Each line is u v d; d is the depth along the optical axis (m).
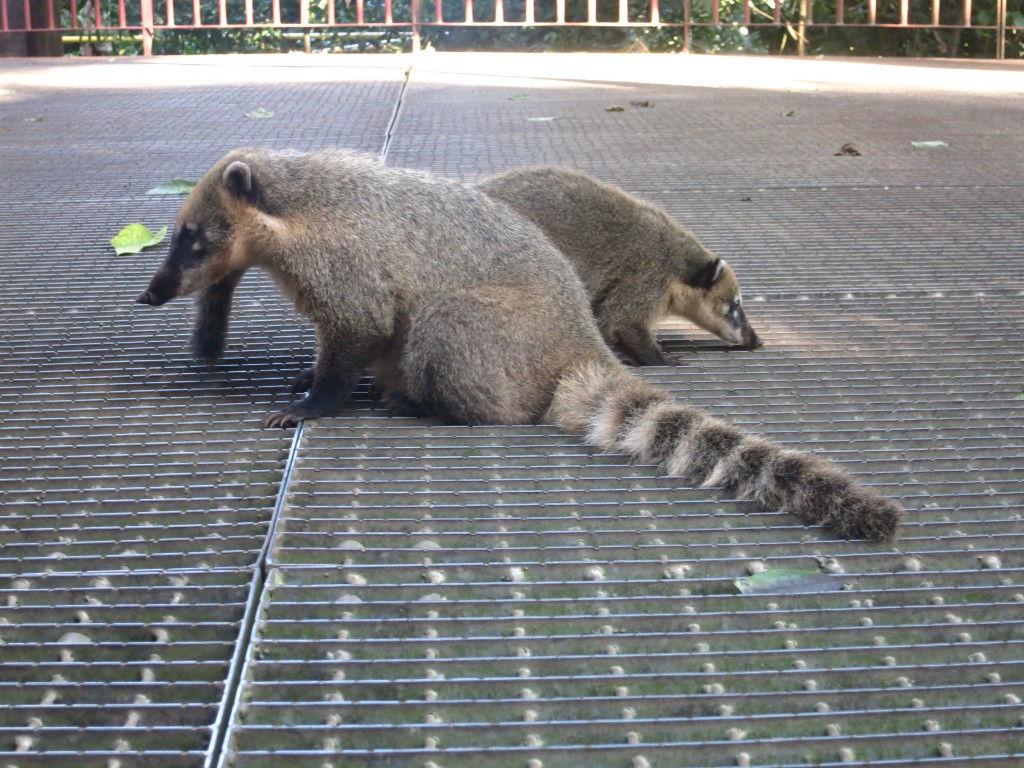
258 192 1.89
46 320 2.10
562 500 1.68
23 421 1.82
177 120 3.40
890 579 1.57
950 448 1.78
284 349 2.05
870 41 6.78
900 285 2.28
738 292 2.17
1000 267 2.35
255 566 1.56
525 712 1.42
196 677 1.45
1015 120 3.63
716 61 5.56
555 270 1.94
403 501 1.67
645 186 2.78
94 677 1.45
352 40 7.00
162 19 6.74
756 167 2.94
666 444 1.73
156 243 2.36
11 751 1.38
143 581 1.55
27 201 2.61
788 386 1.94
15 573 1.56
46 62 5.18
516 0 6.72
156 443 1.78
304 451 1.77
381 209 1.90
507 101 3.89
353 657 1.47
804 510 1.64
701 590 1.55
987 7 6.43
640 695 1.44
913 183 2.83
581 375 1.86
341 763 1.38
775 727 1.41
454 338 1.84
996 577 1.57
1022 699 1.44
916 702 1.44
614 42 6.79
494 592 1.54
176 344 2.04
